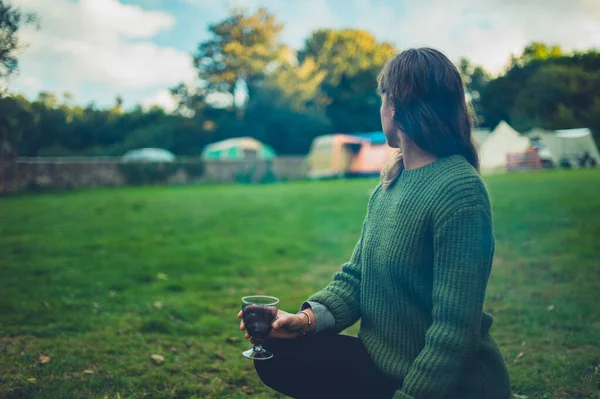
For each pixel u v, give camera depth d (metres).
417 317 1.43
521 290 4.79
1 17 4.89
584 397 2.68
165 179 24.45
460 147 1.45
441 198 1.35
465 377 1.40
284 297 4.81
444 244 1.33
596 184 13.00
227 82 38.31
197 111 38.69
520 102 17.09
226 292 5.02
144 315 4.13
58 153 20.70
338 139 26.66
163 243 7.59
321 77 37.22
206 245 7.40
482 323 1.47
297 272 5.92
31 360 3.10
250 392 2.79
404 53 1.51
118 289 5.03
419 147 1.46
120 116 30.95
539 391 2.74
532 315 4.04
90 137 24.08
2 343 3.41
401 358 1.46
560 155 22.34
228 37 38.25
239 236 8.25
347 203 12.41
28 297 4.52
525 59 16.25
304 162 28.22
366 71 37.75
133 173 23.48
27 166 19.28
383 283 1.50
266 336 1.60
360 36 40.25
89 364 3.09
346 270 1.76
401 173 1.55
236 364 3.17
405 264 1.41
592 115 16.59
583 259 5.80
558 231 7.39
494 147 23.09
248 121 38.41
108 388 2.76
